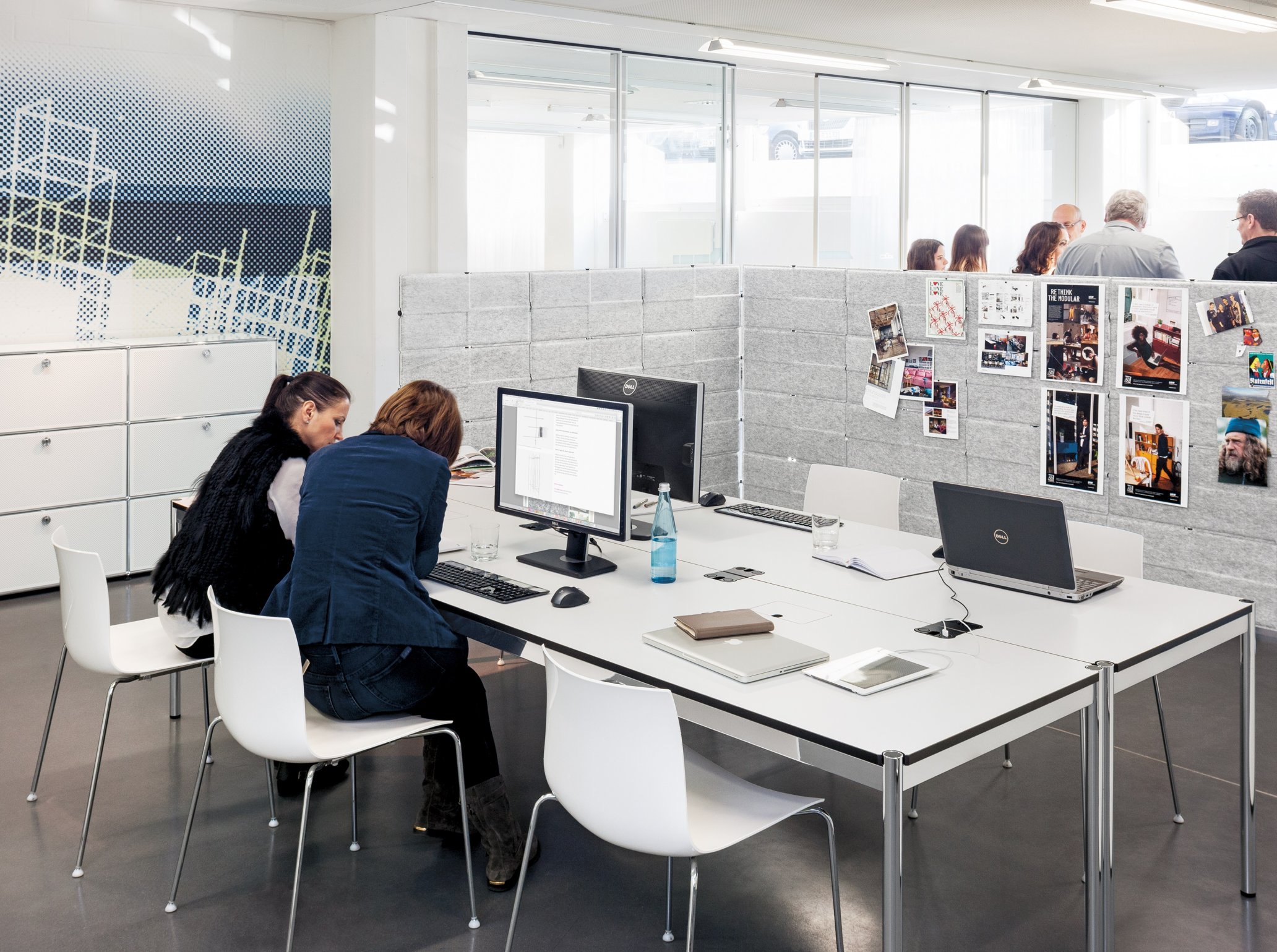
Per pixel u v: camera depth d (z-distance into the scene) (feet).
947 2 19.43
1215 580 16.19
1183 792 11.25
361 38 19.76
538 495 10.92
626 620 9.16
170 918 9.16
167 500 18.85
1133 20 21.24
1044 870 9.87
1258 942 8.72
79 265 18.89
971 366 18.80
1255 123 33.09
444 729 9.14
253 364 19.51
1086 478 17.44
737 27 21.52
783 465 22.47
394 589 9.12
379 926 9.05
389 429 9.93
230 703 8.73
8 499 17.30
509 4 18.65
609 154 22.89
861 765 6.65
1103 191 33.81
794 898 9.44
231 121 19.93
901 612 9.32
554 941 8.82
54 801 11.16
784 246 30.71
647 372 22.71
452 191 20.34
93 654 10.09
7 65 17.89
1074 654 8.25
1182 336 16.02
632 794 7.18
